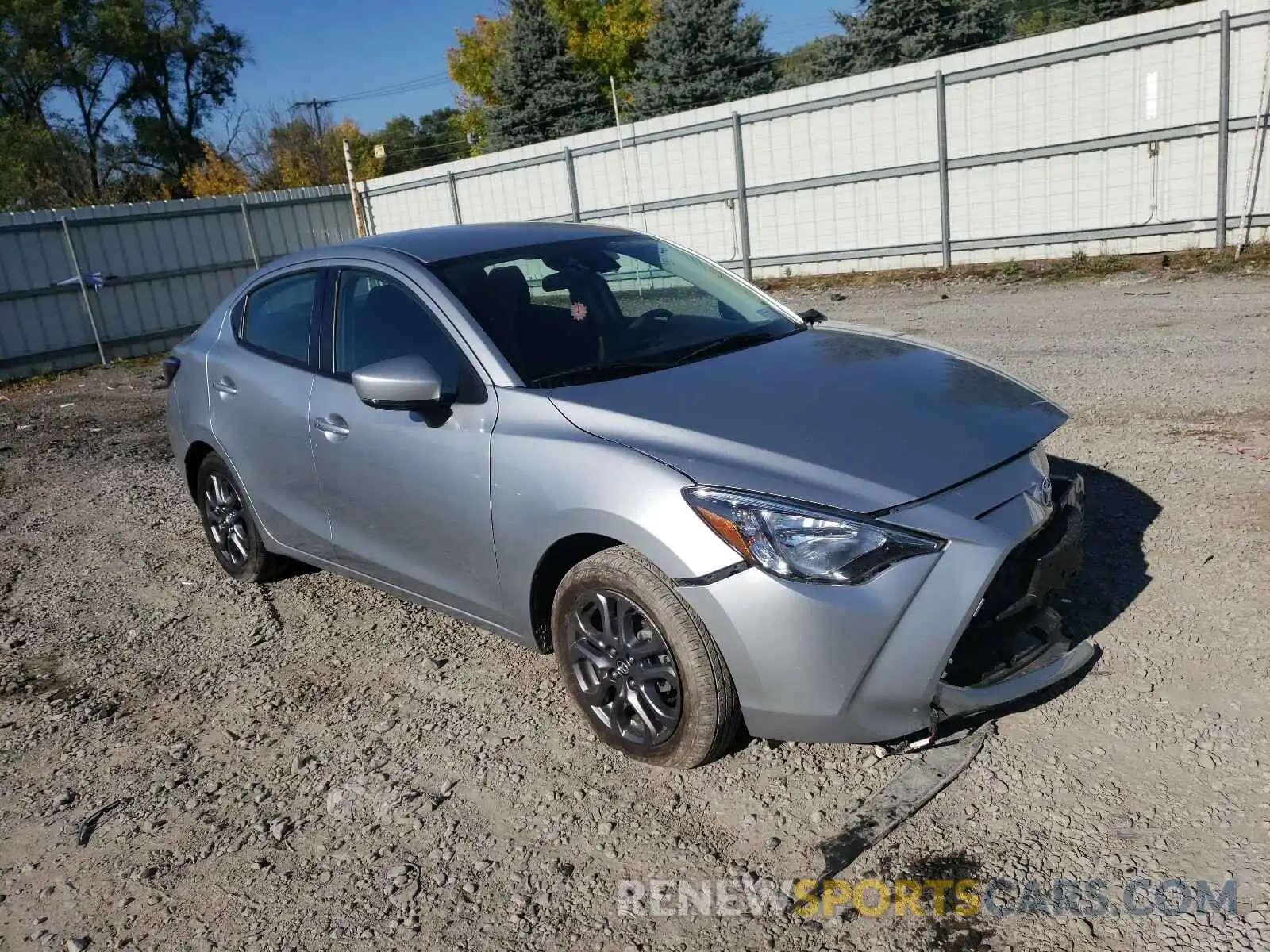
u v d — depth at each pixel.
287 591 4.95
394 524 3.76
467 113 44.78
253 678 4.04
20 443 9.88
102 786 3.36
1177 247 12.68
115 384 13.95
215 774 3.37
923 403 3.12
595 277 3.95
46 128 40.91
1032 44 13.06
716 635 2.74
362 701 3.76
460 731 3.46
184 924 2.66
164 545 5.90
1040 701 3.17
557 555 3.22
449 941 2.49
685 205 17.17
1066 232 13.53
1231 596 3.66
